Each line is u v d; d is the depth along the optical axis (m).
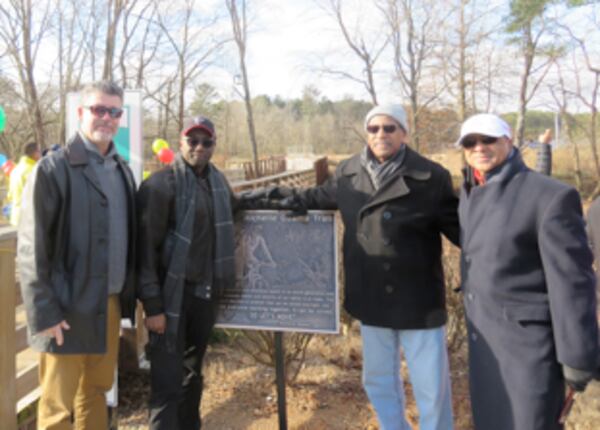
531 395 2.00
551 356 2.01
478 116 2.14
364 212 2.67
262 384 4.04
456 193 2.74
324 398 3.79
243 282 3.08
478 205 2.18
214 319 2.88
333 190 2.96
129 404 3.83
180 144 2.69
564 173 23.11
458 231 2.64
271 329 3.04
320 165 16.44
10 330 2.64
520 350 2.03
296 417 3.53
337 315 2.98
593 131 20.59
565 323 1.87
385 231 2.62
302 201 3.01
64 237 2.30
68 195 2.30
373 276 2.66
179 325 2.63
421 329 2.63
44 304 2.18
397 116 2.60
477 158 2.15
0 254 2.58
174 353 2.62
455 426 3.33
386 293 2.63
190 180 2.63
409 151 2.69
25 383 3.01
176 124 23.09
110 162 2.50
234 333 4.31
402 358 4.44
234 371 4.29
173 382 2.62
